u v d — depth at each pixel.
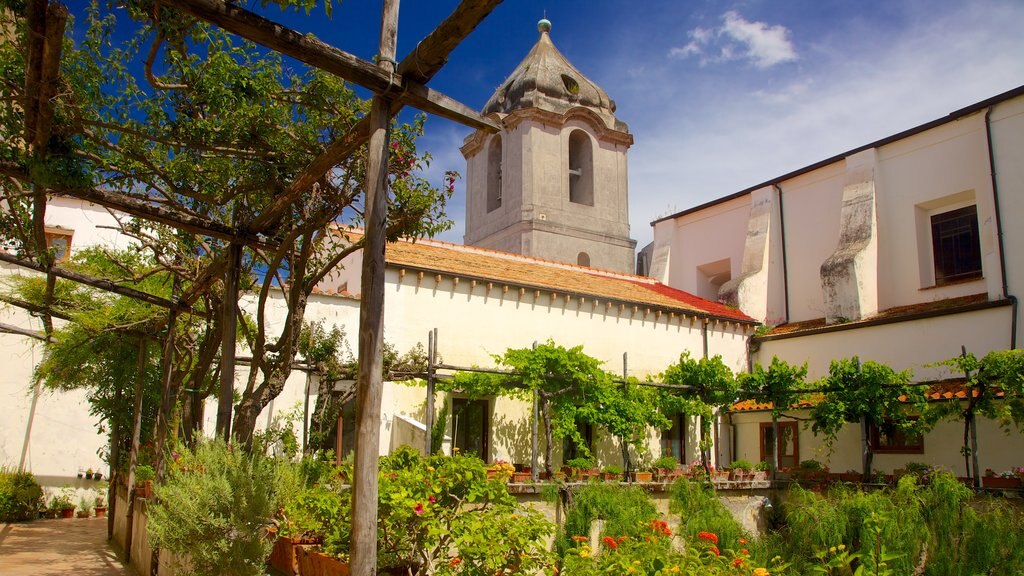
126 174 8.56
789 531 16.47
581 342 22.98
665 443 24.56
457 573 7.22
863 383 19.44
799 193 29.66
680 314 25.38
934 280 25.50
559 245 34.78
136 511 11.07
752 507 19.55
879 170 27.02
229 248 9.34
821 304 28.22
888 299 26.11
